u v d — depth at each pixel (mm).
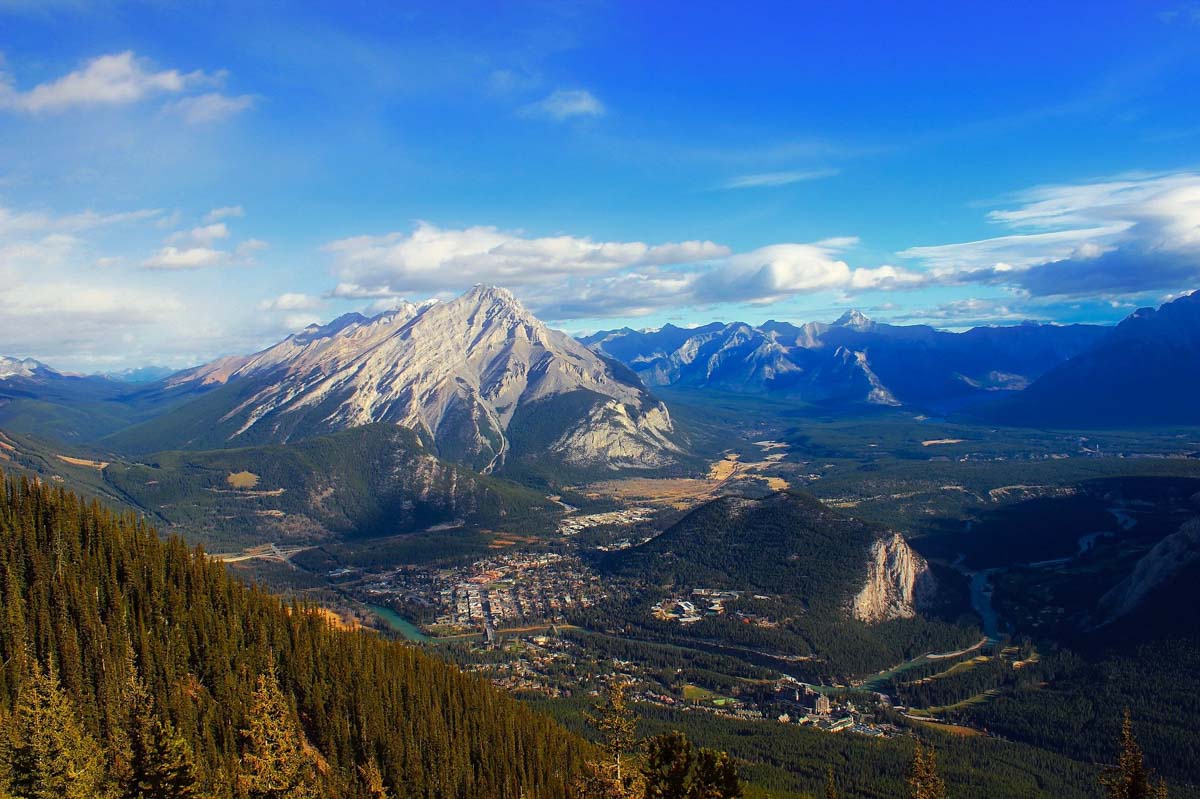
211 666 167250
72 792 113250
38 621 157875
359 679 178875
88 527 189625
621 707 120438
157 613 174375
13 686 143125
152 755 115250
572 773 173500
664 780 95562
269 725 139250
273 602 199125
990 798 177625
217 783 129875
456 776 167250
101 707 146750
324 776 152500
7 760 114312
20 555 173500
